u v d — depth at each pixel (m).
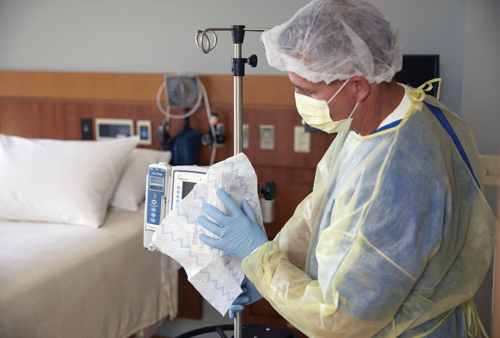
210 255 1.13
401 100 1.00
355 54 0.92
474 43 1.95
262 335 1.53
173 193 1.25
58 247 1.81
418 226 0.89
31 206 2.10
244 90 2.28
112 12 2.46
